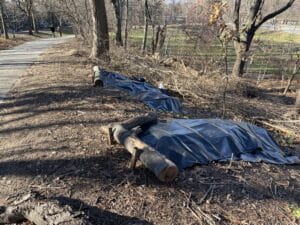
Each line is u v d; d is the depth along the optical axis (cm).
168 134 471
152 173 408
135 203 353
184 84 878
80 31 1823
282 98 1102
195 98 820
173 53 1510
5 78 964
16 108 668
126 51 1226
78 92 743
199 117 687
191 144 464
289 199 391
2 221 320
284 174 457
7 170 426
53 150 468
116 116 600
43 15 4200
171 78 935
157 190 377
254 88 1134
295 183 434
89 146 475
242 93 1012
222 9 629
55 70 1020
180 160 436
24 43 2419
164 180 383
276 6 1585
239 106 808
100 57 1157
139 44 2191
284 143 611
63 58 1260
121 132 448
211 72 1058
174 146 453
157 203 355
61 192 370
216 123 541
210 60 1161
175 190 380
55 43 2320
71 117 592
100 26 1143
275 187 414
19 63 1258
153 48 1698
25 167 429
